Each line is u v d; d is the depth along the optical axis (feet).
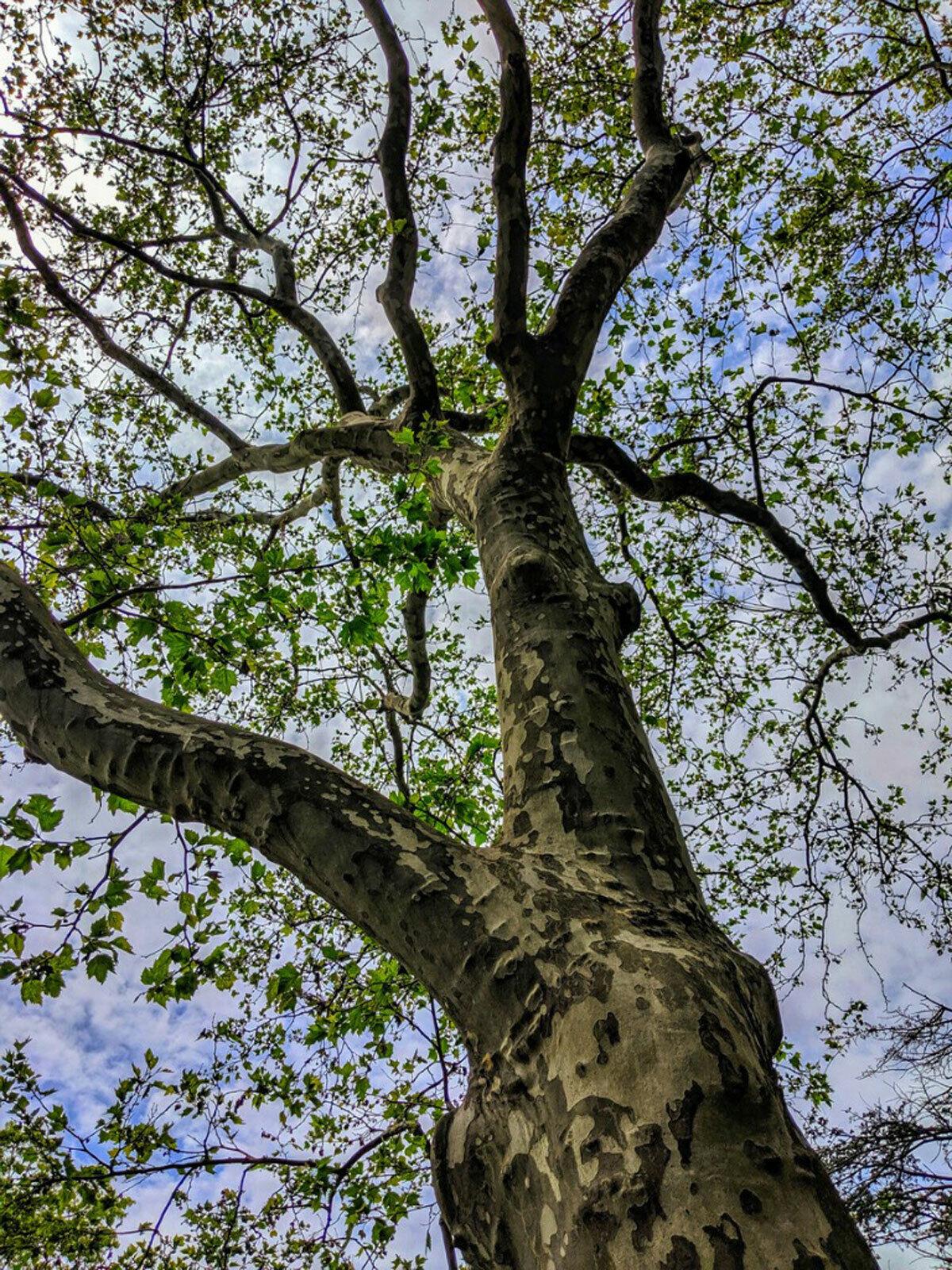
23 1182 16.89
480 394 27.25
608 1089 5.04
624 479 20.22
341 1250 19.51
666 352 23.40
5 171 18.86
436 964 6.12
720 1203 4.42
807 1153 4.98
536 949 5.90
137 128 26.48
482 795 24.71
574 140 25.62
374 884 6.26
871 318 26.16
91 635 17.48
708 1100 4.84
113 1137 16.74
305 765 6.86
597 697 8.55
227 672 12.83
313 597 12.83
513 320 13.97
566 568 10.77
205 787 6.72
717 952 6.15
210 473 24.21
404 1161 19.80
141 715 7.20
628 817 7.30
